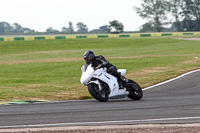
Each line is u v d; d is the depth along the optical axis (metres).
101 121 24.36
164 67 80.50
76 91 47.62
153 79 58.09
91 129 21.77
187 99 35.12
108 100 36.56
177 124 22.61
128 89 36.28
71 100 37.28
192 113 26.39
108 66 34.91
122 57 117.50
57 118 25.94
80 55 134.12
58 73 75.44
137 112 27.62
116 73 35.12
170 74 64.94
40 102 35.53
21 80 64.81
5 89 51.16
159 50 150.12
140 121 23.86
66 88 51.06
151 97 38.97
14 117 26.66
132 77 63.38
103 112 28.06
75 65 93.56
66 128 22.19
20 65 99.25
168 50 147.50
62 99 40.38
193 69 72.38
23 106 32.38
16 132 21.52
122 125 22.75
